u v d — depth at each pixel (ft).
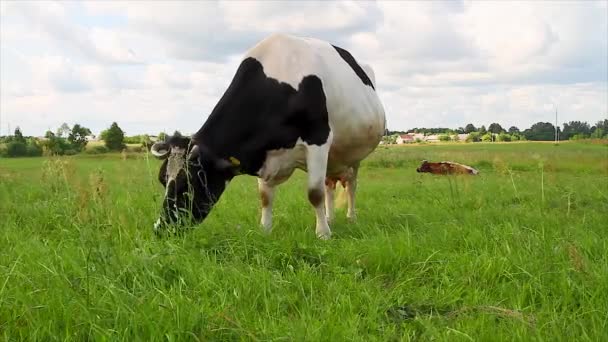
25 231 19.04
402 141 259.80
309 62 20.01
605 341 9.37
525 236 16.71
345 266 14.98
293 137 19.52
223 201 27.61
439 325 10.50
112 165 47.83
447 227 19.03
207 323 9.80
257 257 14.52
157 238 16.78
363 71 24.72
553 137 288.10
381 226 20.79
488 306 10.87
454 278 13.44
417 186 35.45
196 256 14.39
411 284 13.26
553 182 36.17
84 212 14.25
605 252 14.99
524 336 9.39
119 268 12.27
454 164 52.85
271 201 20.75
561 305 11.62
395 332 10.27
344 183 25.18
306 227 20.68
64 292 10.68
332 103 20.81
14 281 12.00
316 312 11.21
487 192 31.76
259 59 19.86
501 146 166.61
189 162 18.38
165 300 10.56
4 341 9.04
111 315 9.93
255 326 9.96
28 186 32.30
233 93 19.45
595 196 28.76
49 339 9.36
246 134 19.34
